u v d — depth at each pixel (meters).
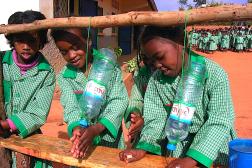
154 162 2.26
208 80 2.21
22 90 2.88
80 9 12.23
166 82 2.32
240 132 6.43
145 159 2.30
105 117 2.63
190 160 2.12
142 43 2.16
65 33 2.55
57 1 9.16
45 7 8.49
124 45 21.70
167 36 2.09
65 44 2.57
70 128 2.59
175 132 2.13
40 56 2.90
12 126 2.75
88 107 2.39
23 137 2.78
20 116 2.79
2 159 2.78
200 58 2.22
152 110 2.45
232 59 22.09
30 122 2.80
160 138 2.43
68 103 2.75
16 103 2.90
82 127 2.47
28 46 2.66
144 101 2.49
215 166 2.35
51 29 2.48
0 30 2.57
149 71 2.61
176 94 2.20
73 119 2.63
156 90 2.41
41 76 2.88
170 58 2.10
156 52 2.10
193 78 2.14
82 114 2.48
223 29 27.52
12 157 2.93
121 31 20.97
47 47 8.23
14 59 2.86
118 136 2.96
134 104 2.77
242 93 10.86
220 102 2.20
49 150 2.50
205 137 2.16
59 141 2.70
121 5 20.72
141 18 2.04
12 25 2.54
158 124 2.44
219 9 1.87
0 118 2.84
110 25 2.18
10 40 2.71
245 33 26.25
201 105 2.29
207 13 1.89
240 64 19.58
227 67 18.22
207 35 25.23
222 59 22.06
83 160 2.31
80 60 2.67
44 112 2.90
